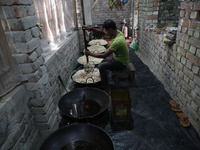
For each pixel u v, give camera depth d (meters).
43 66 1.72
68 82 3.04
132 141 1.81
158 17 3.85
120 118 2.05
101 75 2.66
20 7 1.30
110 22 2.48
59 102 1.97
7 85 1.42
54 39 2.61
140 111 2.27
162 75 2.95
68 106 2.11
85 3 3.59
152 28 3.67
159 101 2.45
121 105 1.94
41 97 1.65
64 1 3.16
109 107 2.36
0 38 1.35
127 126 2.02
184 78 2.10
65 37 3.25
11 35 1.36
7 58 1.41
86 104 2.15
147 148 1.72
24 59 1.46
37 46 1.59
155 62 3.32
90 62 3.18
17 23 1.33
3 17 1.31
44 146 1.48
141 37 4.40
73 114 2.00
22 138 1.55
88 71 2.89
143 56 4.28
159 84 2.88
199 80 1.76
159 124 2.02
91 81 2.66
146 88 2.79
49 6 2.40
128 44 5.43
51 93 1.96
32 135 1.73
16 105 1.45
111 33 2.57
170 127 1.96
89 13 3.71
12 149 1.40
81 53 4.43
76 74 2.91
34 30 1.53
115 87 2.89
